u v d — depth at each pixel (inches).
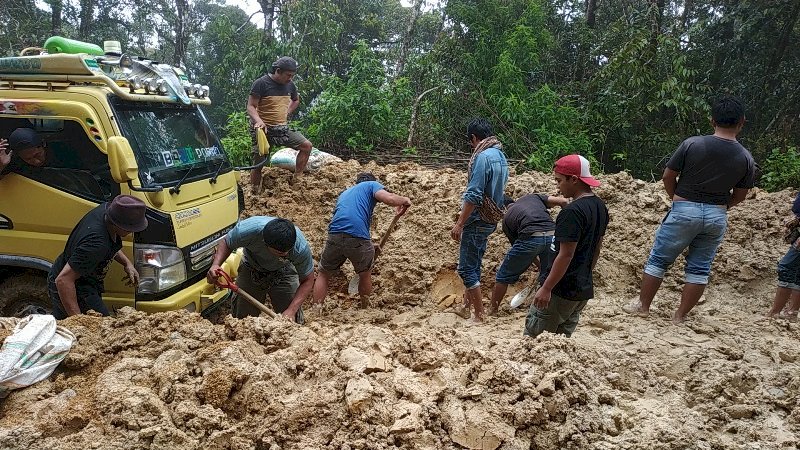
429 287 248.2
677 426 122.7
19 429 110.7
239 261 192.5
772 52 601.6
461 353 137.1
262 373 123.5
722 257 244.1
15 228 184.9
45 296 191.0
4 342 125.8
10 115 181.9
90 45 220.7
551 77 644.7
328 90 475.2
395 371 129.3
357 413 115.1
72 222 181.2
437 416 116.5
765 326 198.1
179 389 120.3
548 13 642.8
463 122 510.0
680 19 686.5
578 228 151.2
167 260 181.8
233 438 112.2
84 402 119.9
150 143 190.4
